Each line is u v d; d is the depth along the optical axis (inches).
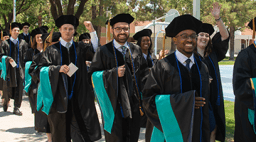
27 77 247.1
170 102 120.0
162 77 124.6
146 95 128.8
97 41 187.5
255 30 155.5
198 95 125.3
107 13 622.2
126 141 167.2
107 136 165.5
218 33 184.2
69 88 179.0
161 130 125.0
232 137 209.6
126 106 160.7
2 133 239.8
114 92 160.1
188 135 117.6
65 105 172.9
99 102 166.7
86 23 186.2
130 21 171.8
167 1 1362.0
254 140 149.6
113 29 170.6
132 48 175.0
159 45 1063.6
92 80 166.9
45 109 172.9
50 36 199.8
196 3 231.0
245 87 138.9
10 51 318.3
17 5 899.4
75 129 181.2
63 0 658.8
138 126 170.1
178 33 122.9
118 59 168.4
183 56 124.9
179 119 118.8
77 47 186.5
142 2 1289.4
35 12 937.5
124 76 166.2
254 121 141.3
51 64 179.8
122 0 709.3
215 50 184.1
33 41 249.1
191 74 125.0
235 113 157.9
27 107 354.9
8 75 310.0
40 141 218.5
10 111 330.0
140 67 175.5
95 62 168.2
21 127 259.6
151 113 127.4
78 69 182.5
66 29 181.5
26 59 253.4
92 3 638.5
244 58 145.6
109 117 163.2
